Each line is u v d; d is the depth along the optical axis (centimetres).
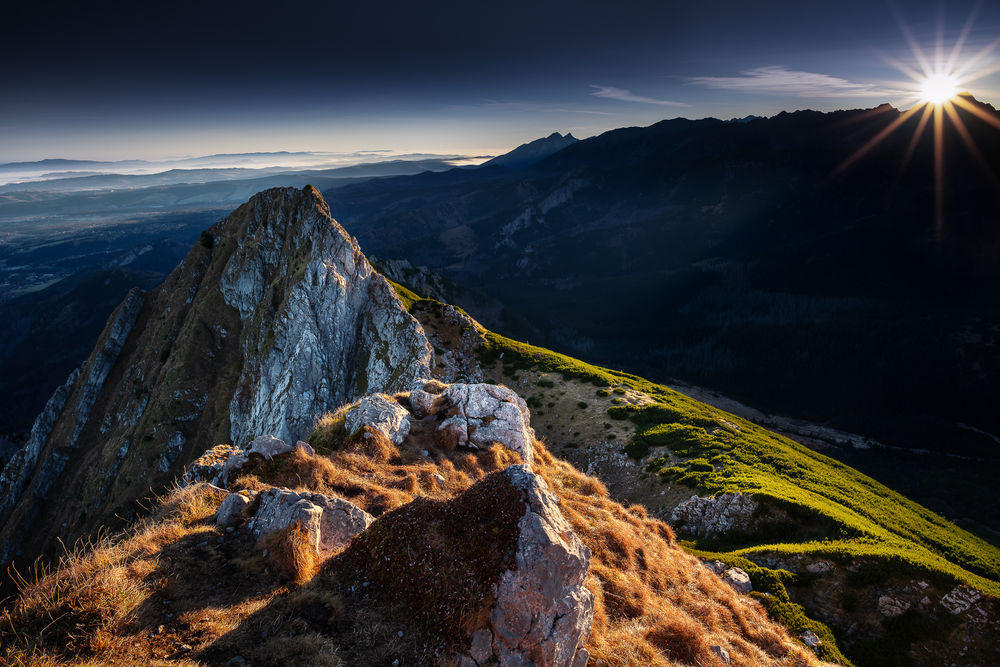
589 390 7381
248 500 1480
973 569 3778
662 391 8356
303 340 7612
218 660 906
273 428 7212
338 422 2323
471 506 1212
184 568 1158
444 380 7919
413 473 1978
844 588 2908
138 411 9931
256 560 1227
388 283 8744
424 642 1018
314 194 9994
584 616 1128
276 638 964
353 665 948
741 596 2441
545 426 6606
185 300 11312
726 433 5700
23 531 9581
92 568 1088
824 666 1912
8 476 11281
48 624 927
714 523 3944
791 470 4981
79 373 12150
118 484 8331
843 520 3581
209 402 8756
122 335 12094
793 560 3131
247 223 10906
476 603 1055
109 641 907
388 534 1195
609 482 5178
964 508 19038
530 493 1207
